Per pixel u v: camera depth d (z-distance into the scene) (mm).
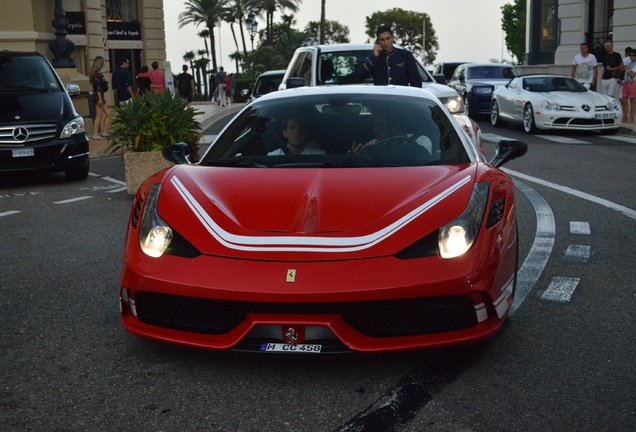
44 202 8938
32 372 3578
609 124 16234
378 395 3221
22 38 18922
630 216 7160
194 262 3355
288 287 3164
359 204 3578
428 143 4383
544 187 9047
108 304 4664
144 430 2955
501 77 22828
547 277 5051
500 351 3707
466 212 3498
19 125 10156
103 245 6383
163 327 3508
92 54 25750
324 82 10445
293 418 3023
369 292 3156
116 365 3635
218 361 3637
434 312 3332
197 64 59562
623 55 26141
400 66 9195
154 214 3688
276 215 3537
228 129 4797
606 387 3262
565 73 29141
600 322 4125
